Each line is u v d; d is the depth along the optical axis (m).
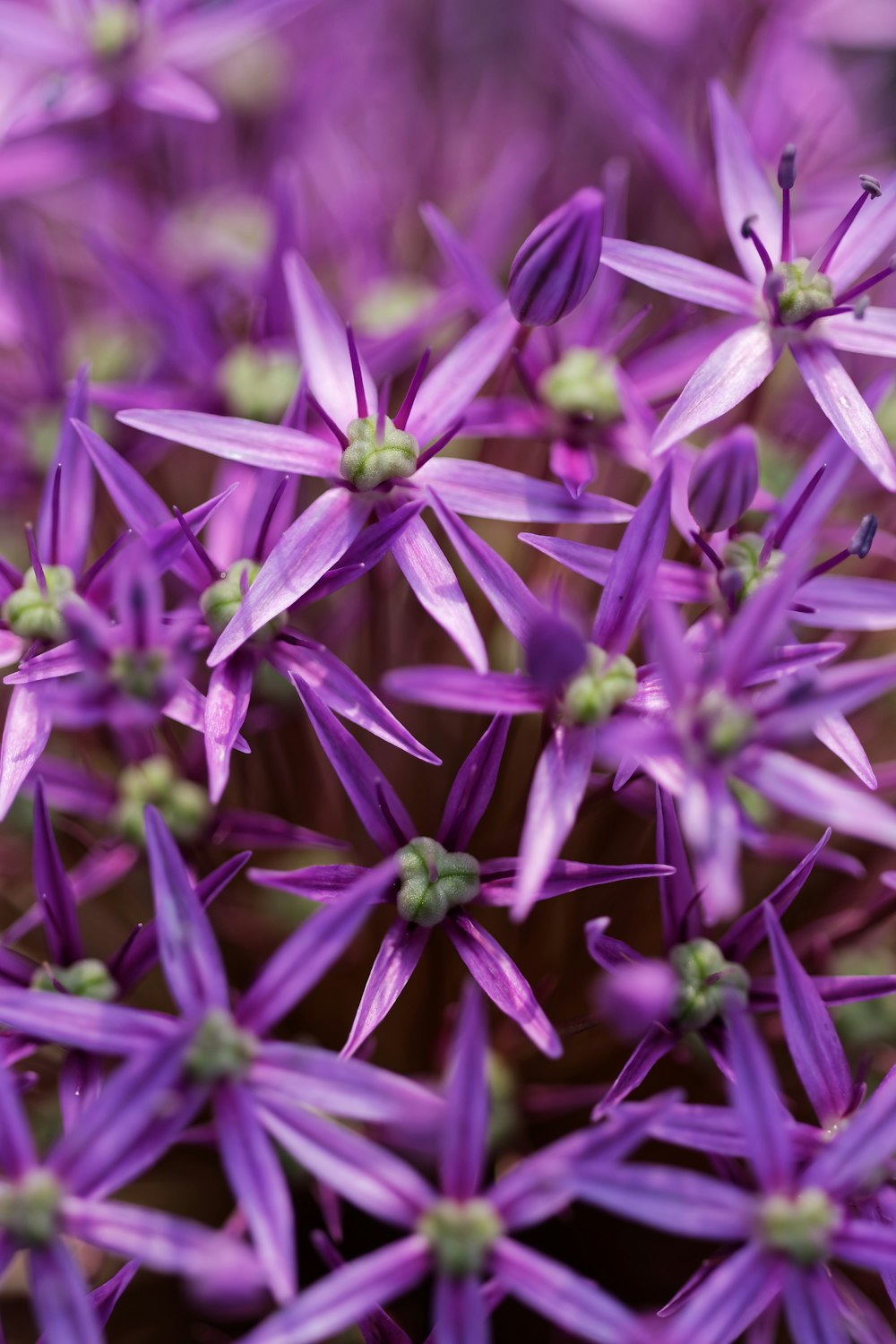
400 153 0.20
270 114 0.20
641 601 0.15
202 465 0.18
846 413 0.15
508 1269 0.14
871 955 0.16
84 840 0.16
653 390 0.17
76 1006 0.14
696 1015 0.15
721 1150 0.14
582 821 0.16
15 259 0.19
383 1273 0.14
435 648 0.17
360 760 0.15
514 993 0.15
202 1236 0.14
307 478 0.17
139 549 0.14
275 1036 0.16
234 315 0.18
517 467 0.17
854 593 0.15
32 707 0.15
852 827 0.14
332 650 0.17
